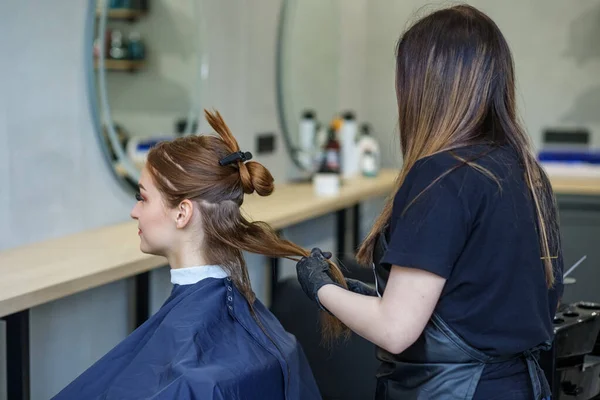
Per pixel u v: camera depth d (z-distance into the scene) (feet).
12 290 6.41
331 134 14.60
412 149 4.52
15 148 8.04
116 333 9.63
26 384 6.79
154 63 10.02
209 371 4.67
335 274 5.00
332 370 7.82
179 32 10.48
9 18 7.84
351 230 16.06
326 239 15.12
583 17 16.30
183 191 5.11
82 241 8.52
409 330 4.22
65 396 4.99
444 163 4.28
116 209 9.61
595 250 12.31
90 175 9.12
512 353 4.44
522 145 4.53
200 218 5.16
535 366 4.61
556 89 16.58
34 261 7.51
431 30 4.47
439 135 4.41
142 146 9.93
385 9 17.25
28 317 6.79
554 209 4.84
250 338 5.04
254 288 12.64
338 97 16.06
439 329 4.42
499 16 16.66
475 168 4.26
